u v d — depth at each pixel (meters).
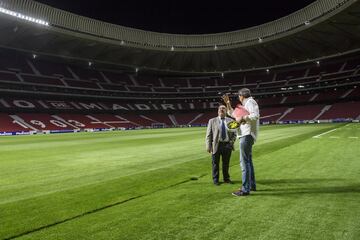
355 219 3.96
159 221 4.11
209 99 80.69
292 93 73.38
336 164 8.48
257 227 3.78
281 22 61.34
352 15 48.38
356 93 63.25
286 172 7.55
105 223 4.11
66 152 15.80
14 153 15.77
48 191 6.51
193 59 77.12
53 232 3.87
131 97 72.69
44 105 58.38
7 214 4.74
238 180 6.98
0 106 52.00
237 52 72.81
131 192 6.02
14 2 46.72
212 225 3.89
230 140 6.65
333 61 71.56
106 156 13.40
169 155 13.11
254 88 77.00
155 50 69.31
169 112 76.38
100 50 66.19
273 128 38.84
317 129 30.42
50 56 63.81
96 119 61.69
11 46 57.28
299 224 3.83
